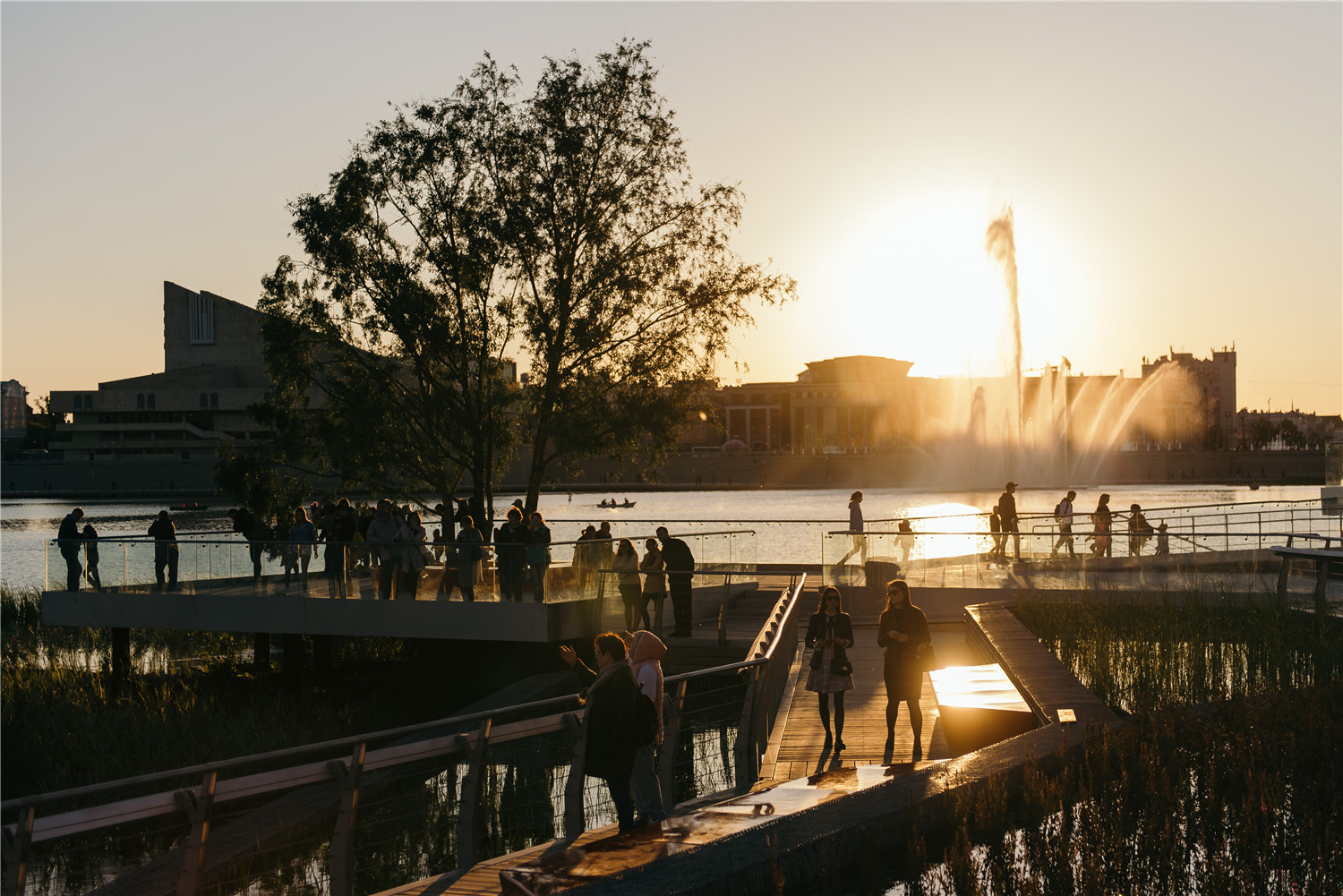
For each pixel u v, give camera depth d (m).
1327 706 10.30
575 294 32.50
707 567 27.12
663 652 9.38
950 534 26.44
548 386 31.95
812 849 6.87
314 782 7.36
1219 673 14.45
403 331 32.16
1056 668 14.02
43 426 192.38
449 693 25.27
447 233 32.22
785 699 16.66
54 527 90.38
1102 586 23.73
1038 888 6.33
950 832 7.67
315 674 27.23
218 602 25.70
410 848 9.91
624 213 32.81
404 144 32.28
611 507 107.19
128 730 19.50
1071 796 7.85
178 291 148.00
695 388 32.62
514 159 32.00
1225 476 160.38
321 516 32.66
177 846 9.98
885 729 14.52
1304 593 20.97
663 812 8.96
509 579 23.23
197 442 145.25
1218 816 7.43
